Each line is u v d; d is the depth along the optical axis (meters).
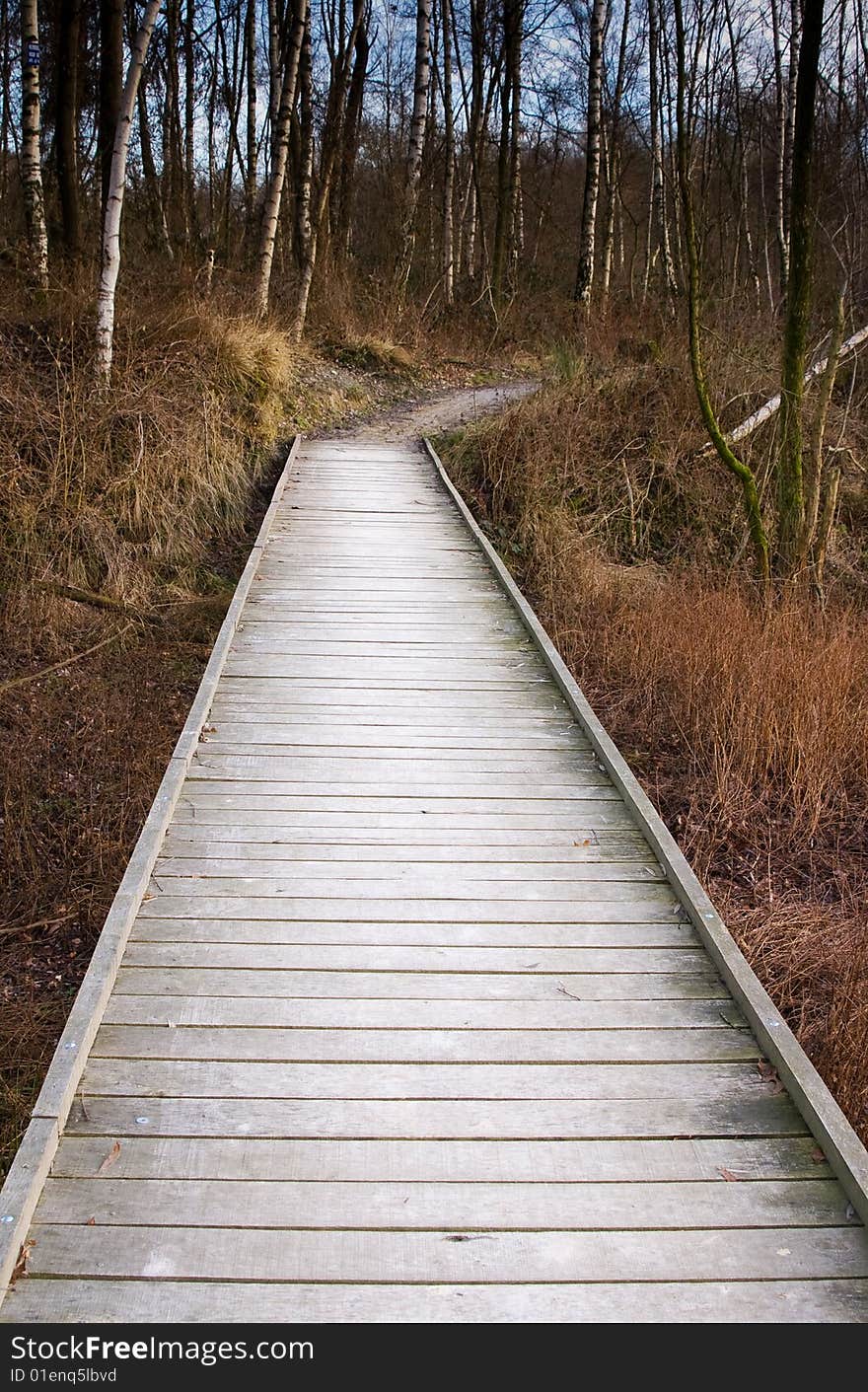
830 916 4.54
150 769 5.69
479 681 5.94
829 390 9.13
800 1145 2.79
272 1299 2.32
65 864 4.87
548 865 4.09
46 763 5.68
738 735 5.73
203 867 3.96
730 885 4.80
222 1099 2.86
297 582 7.53
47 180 13.30
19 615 7.08
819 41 8.27
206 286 11.97
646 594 8.45
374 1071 2.98
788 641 6.97
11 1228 2.36
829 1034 3.69
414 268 18.22
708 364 11.31
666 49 10.96
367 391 13.75
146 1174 2.61
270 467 10.60
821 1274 2.43
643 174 27.45
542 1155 2.72
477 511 9.95
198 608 7.82
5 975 4.14
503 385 14.91
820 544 9.14
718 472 10.54
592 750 5.14
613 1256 2.45
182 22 16.31
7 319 8.96
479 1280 2.38
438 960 3.48
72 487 8.09
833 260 12.02
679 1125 2.84
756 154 21.75
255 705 5.46
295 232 15.59
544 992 3.35
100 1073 2.93
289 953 3.48
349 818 4.38
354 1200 2.57
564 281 22.50
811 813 5.36
